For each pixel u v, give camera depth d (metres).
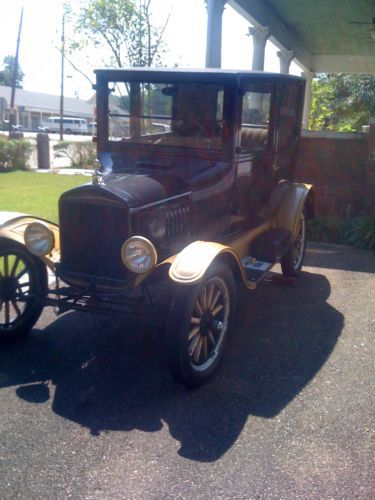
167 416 3.49
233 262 4.20
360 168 8.46
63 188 12.92
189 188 4.38
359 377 4.00
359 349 4.48
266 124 5.27
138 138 4.83
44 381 3.93
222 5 8.77
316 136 8.55
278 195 5.72
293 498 2.75
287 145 5.95
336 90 19.67
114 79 4.80
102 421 3.42
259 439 3.25
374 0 10.26
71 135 55.81
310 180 8.72
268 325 4.98
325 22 12.23
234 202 4.86
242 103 4.55
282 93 5.45
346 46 14.87
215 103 4.50
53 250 4.40
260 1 10.28
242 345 4.55
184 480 2.88
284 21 12.21
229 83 4.42
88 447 3.16
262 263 5.16
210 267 3.79
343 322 5.05
